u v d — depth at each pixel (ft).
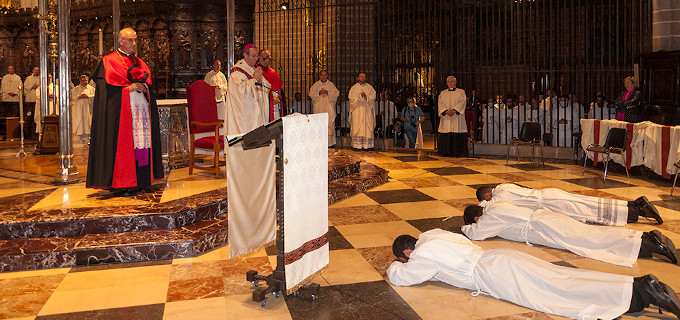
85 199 20.75
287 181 12.90
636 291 12.17
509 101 42.27
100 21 51.49
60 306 13.51
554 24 53.21
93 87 42.34
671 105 34.04
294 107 46.93
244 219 13.64
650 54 34.94
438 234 14.93
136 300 13.88
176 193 21.77
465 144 39.45
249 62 23.25
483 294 13.99
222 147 25.55
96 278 15.47
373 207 23.71
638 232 16.76
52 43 35.01
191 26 49.24
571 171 32.48
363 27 53.83
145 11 48.65
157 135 21.95
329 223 21.15
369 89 42.39
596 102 40.52
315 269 14.26
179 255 17.25
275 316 12.94
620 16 48.75
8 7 55.52
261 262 16.78
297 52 54.75
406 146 44.91
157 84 49.37
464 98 39.29
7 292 14.42
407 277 14.40
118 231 18.30
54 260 16.34
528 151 38.19
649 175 29.43
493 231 18.15
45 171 27.27
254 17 51.03
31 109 49.52
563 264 16.10
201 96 25.80
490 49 55.83
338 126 47.62
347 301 13.78
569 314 12.42
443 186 28.30
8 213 18.60
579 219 19.92
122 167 20.72
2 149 38.37
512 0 40.65
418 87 56.65
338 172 28.17
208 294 14.25
